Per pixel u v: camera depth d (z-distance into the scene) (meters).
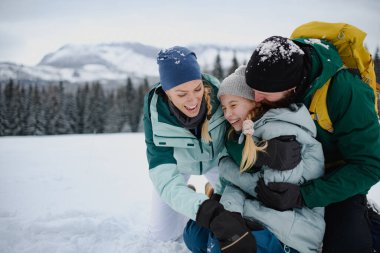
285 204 1.77
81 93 38.56
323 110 1.79
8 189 4.19
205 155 2.25
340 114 1.77
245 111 1.96
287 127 1.78
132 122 38.97
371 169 1.74
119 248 2.43
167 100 2.10
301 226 1.81
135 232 2.70
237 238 1.65
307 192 1.81
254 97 1.94
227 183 2.18
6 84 36.28
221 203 1.95
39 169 5.68
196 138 2.16
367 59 1.85
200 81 1.95
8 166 6.04
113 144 10.23
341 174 1.79
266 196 1.82
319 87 1.75
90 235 2.59
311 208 1.87
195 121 2.05
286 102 1.86
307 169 1.84
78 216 3.00
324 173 1.91
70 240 2.51
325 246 1.90
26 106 36.03
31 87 36.62
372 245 1.88
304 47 1.83
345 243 1.83
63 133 36.97
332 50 1.78
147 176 5.02
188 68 1.90
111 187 4.30
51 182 4.61
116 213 3.14
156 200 2.50
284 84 1.73
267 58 1.73
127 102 39.16
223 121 2.18
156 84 2.21
